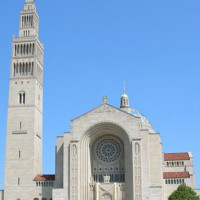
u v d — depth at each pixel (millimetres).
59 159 120250
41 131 132625
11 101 127875
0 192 122062
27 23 136250
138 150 112062
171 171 130125
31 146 123562
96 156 121000
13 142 124500
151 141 115062
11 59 131750
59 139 122000
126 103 148625
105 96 118625
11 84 129375
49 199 118812
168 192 114438
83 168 115188
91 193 114750
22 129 125125
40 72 135500
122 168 119000
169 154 135125
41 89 135125
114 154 120438
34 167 122562
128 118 115438
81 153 115938
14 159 123062
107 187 113312
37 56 133125
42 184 120250
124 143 115250
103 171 119625
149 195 108875
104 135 121625
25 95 127875
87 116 118000
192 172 129000
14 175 121875
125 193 112125
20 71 130500
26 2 138875
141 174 110438
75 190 112500
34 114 126125
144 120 138625
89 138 117812
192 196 106000
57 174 119062
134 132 114250
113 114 116562
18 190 120562
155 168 112875
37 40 133875
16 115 126500
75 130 117625
